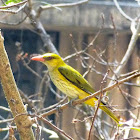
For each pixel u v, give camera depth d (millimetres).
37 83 11172
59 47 11609
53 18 11570
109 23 11531
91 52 11500
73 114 10727
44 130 9891
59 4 10758
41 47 11398
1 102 10789
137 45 11555
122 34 11633
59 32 11664
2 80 6773
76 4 10328
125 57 10312
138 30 10539
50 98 11516
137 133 10109
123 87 11289
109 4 11703
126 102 10969
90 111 10359
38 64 11258
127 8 11875
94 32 11539
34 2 11266
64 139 9789
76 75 8555
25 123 6895
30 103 9586
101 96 5621
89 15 11586
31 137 7020
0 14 10438
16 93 6828
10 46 10789
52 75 8688
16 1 8328
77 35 11578
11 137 5785
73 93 8570
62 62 8758
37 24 10844
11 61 10805
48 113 7047
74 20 11516
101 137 9547
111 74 11172
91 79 11266
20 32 10938
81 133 10594
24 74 11031
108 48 11398
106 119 11359
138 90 11195
